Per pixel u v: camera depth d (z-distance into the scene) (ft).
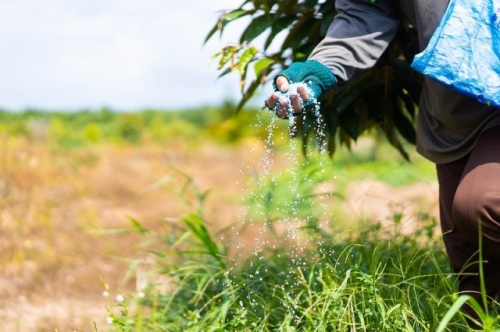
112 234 22.62
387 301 10.23
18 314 14.69
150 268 16.21
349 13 10.09
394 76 11.91
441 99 9.29
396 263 11.57
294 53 11.97
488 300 9.61
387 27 10.05
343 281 9.92
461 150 9.44
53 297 16.12
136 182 36.81
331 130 11.91
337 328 9.84
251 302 11.37
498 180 8.63
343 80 9.86
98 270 18.35
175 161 55.42
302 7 11.78
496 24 8.75
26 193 25.77
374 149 52.49
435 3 9.29
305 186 19.90
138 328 11.01
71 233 22.63
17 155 31.53
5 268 18.11
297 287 11.25
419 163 47.06
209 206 31.35
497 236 8.63
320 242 12.73
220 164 54.85
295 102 9.11
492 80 8.63
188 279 13.05
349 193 32.81
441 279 10.40
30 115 77.36
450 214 9.92
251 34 11.66
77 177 33.60
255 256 13.00
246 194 30.53
